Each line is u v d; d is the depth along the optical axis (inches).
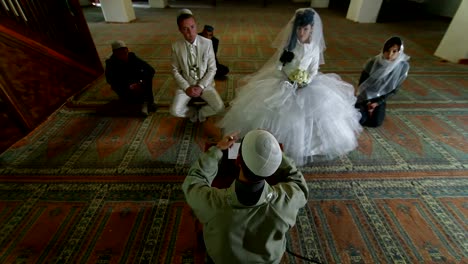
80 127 101.6
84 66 139.0
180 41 93.6
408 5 373.4
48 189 72.7
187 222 63.9
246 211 33.3
